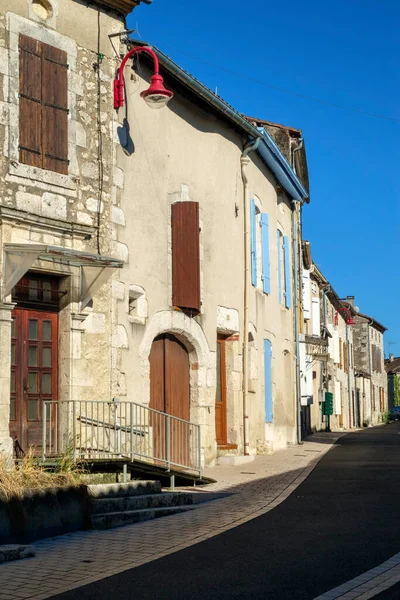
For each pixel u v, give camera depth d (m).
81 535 8.58
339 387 40.25
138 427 12.25
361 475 13.57
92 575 6.68
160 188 13.99
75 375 11.36
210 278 15.69
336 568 6.57
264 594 5.82
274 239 20.33
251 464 15.82
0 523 7.80
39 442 11.05
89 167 11.95
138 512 9.50
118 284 12.43
